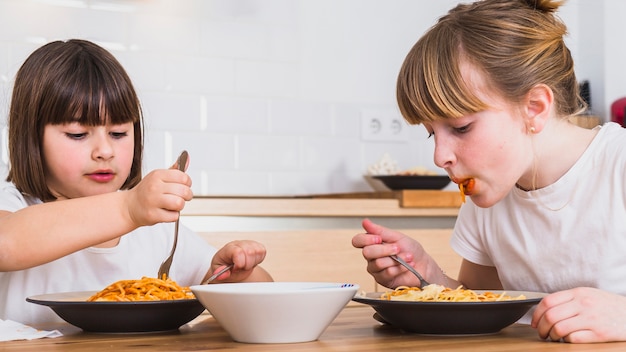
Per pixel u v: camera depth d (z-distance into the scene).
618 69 3.05
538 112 1.07
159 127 2.63
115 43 2.57
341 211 2.25
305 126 2.86
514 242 1.30
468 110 1.02
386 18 2.98
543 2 1.12
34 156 1.34
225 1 2.73
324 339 0.88
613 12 3.04
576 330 0.84
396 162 2.73
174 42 2.66
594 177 1.18
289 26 2.84
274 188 2.80
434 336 0.91
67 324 1.11
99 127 1.31
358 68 2.94
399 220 2.35
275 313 0.81
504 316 0.90
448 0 3.06
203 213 2.10
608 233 1.17
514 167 1.06
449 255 2.39
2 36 2.42
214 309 0.83
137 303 0.91
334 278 2.24
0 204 1.32
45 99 1.29
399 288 1.06
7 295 1.39
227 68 2.74
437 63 1.03
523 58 1.05
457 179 1.07
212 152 2.71
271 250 2.17
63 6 2.50
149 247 1.52
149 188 0.97
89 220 1.01
